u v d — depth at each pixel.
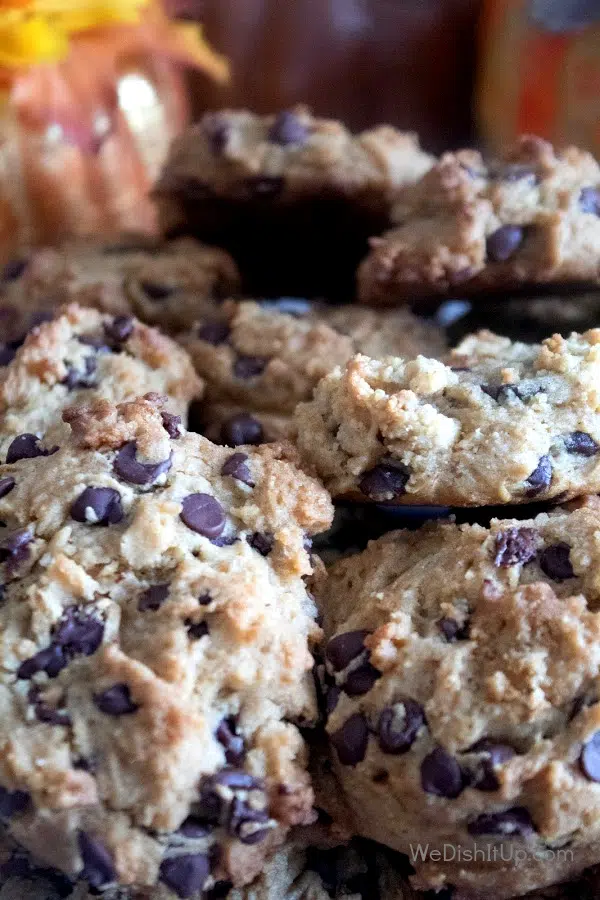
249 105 0.54
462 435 0.30
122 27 0.45
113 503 0.30
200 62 0.48
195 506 0.30
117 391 0.34
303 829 0.29
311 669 0.29
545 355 0.31
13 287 0.40
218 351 0.37
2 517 0.30
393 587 0.30
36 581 0.29
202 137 0.38
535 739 0.27
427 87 0.54
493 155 0.37
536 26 0.49
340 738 0.28
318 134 0.38
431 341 0.37
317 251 0.42
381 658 0.28
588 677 0.27
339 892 0.30
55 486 0.30
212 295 0.39
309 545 0.31
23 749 0.27
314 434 0.32
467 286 0.36
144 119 0.47
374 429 0.30
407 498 0.31
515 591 0.28
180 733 0.27
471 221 0.34
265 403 0.36
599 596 0.28
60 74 0.44
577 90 0.48
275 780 0.28
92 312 0.36
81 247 0.41
